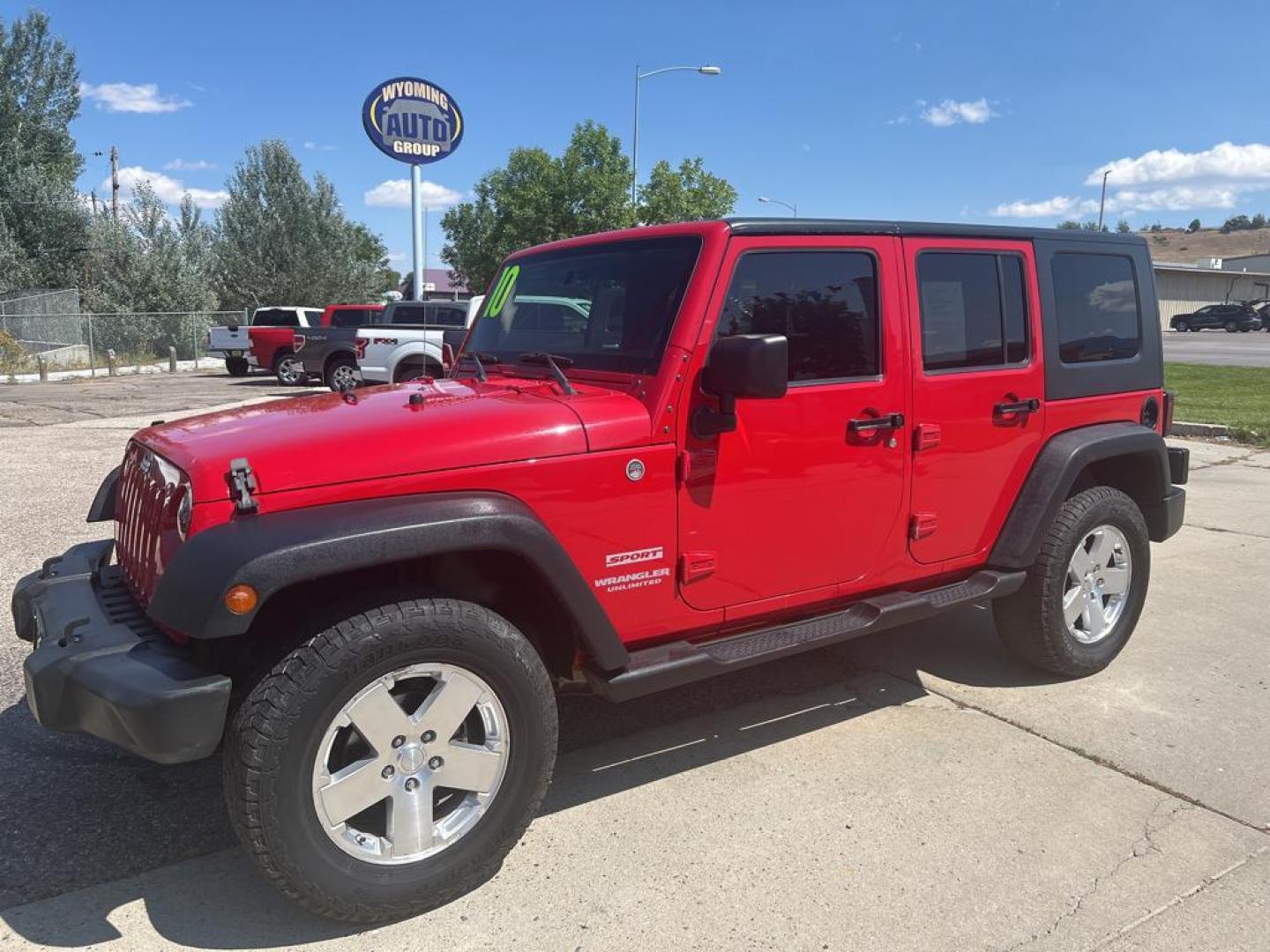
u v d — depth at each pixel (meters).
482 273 41.00
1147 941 2.55
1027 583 4.06
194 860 2.93
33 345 26.61
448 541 2.52
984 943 2.55
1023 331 3.95
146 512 2.86
